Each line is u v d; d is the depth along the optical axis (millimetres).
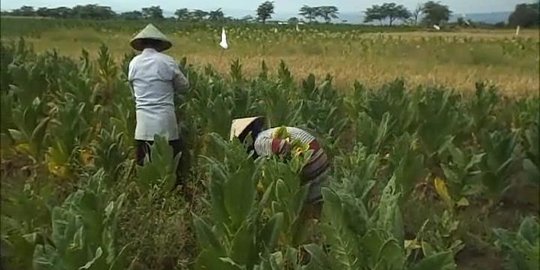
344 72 15672
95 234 3814
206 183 5367
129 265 4727
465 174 5707
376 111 7242
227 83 9984
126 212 5051
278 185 4297
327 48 25078
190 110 7484
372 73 15594
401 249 2881
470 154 6477
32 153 6863
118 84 8992
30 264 4367
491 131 8531
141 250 4887
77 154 6523
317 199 5125
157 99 6348
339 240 3121
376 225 3164
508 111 9898
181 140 6602
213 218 3996
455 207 5977
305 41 27047
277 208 4309
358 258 3072
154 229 5035
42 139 6824
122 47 26375
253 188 3850
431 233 5164
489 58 22203
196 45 25531
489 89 10164
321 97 8742
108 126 8383
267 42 26422
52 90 10234
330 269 3295
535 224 3506
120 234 4852
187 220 5430
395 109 7242
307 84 8945
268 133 5141
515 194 7070
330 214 3139
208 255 3668
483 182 6191
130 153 6961
